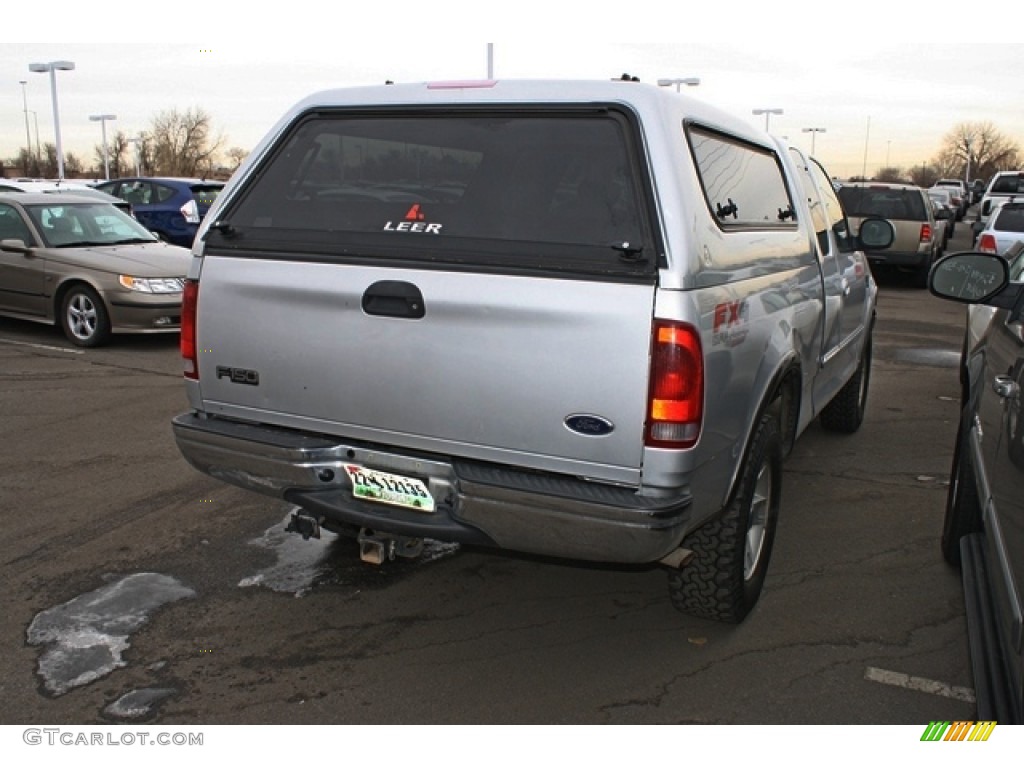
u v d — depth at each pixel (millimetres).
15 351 9086
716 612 3512
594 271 2787
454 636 3578
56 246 9672
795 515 4938
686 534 2977
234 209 3504
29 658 3342
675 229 2777
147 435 6148
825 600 3926
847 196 16297
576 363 2809
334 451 3289
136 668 3297
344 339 3164
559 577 4133
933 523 4840
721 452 3061
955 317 12875
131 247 9953
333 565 4199
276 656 3400
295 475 3299
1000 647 2824
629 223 2850
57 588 3908
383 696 3152
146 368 8344
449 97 3279
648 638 3586
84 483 5195
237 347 3410
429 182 3209
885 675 3320
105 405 6938
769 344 3473
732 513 3352
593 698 3156
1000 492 2965
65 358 8766
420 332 3020
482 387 2951
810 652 3482
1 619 3629
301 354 3268
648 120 2957
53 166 60938
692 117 3211
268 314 3314
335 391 3225
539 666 3365
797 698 3164
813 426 6855
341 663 3363
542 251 2893
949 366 9273
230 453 3412
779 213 4180
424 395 3053
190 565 4164
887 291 16125
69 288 9344
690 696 3174
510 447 2959
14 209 9891
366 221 3225
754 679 3289
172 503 4910
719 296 2945
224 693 3148
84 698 3102
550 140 3092
